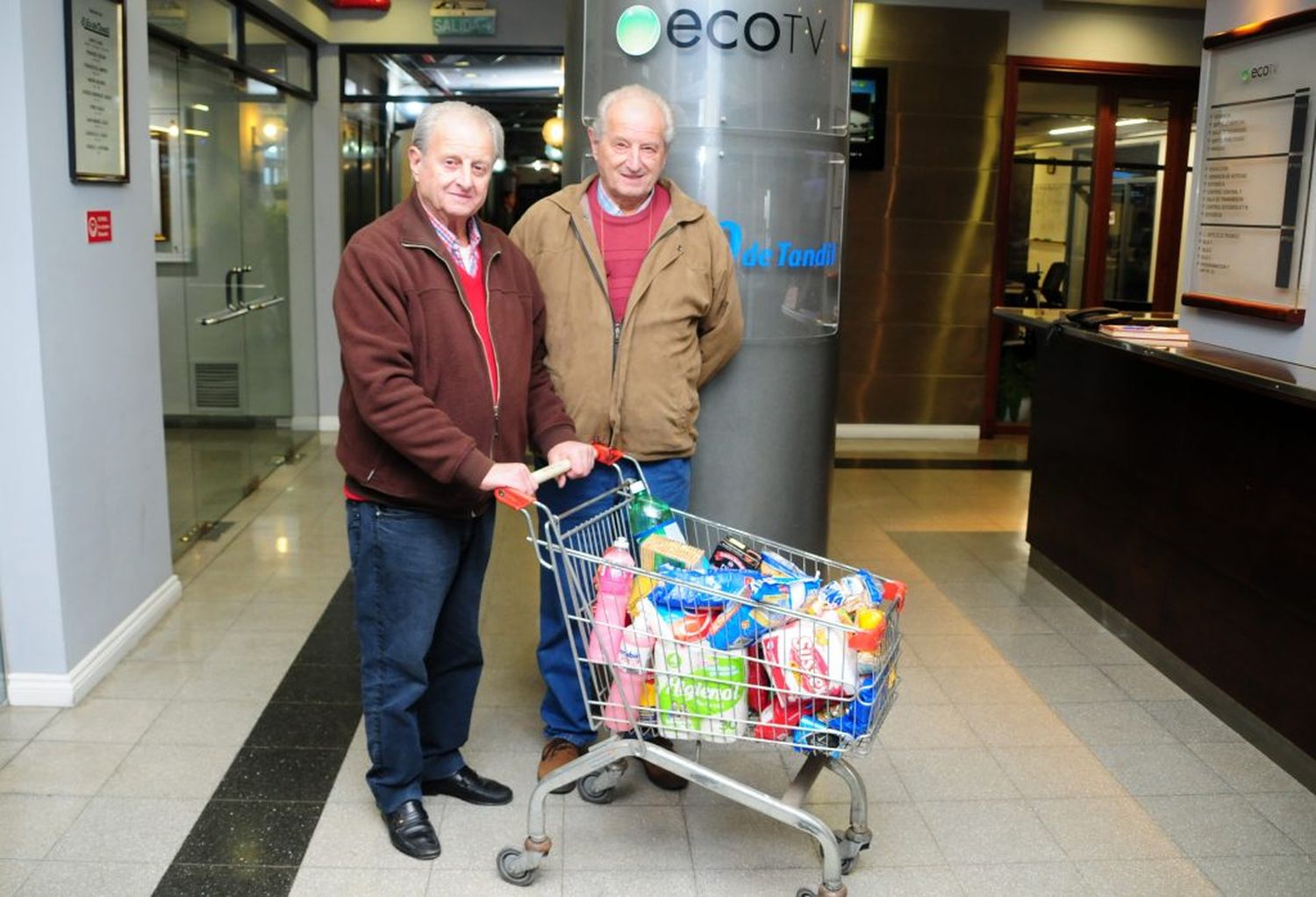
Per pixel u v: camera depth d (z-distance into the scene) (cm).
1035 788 295
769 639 216
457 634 267
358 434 243
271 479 616
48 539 319
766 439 336
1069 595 448
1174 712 345
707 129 319
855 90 733
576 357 272
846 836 250
